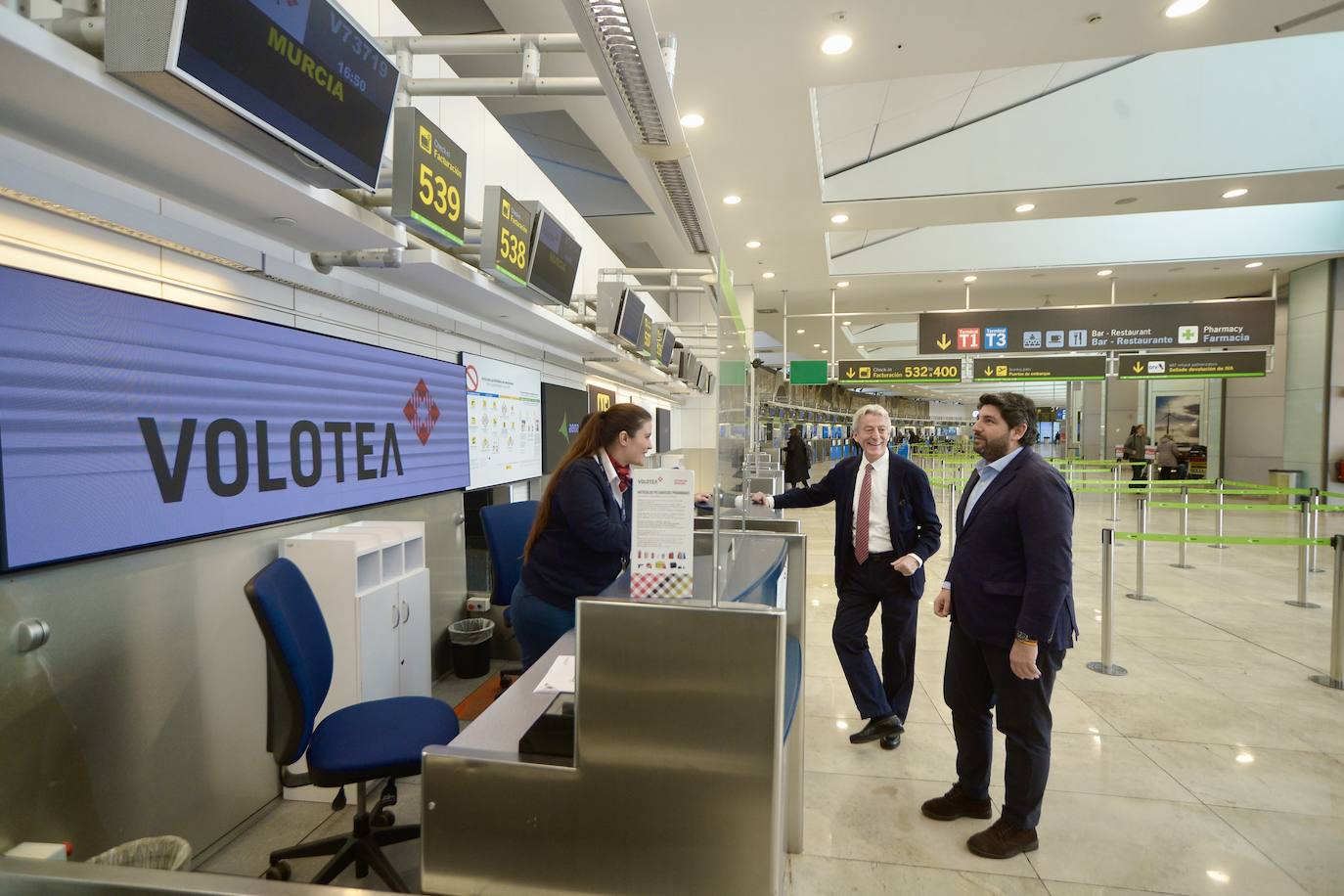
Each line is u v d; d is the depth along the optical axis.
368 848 1.96
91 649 1.77
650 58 1.25
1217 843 2.15
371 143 1.92
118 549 1.83
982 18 3.45
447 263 2.82
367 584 2.58
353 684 2.45
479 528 4.54
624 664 1.08
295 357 2.55
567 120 5.99
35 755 1.63
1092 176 5.89
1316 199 6.12
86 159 1.62
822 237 7.25
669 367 7.42
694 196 1.89
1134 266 8.85
